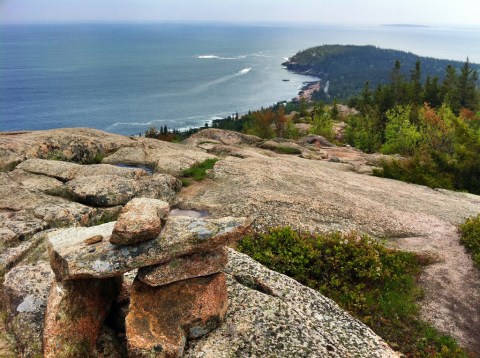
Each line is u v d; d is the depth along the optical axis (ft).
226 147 92.73
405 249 47.78
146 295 25.50
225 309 28.09
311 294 33.45
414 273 44.47
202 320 25.63
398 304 39.47
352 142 207.82
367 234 50.47
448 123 135.54
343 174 80.94
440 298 40.73
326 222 51.88
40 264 33.73
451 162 95.71
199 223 26.08
